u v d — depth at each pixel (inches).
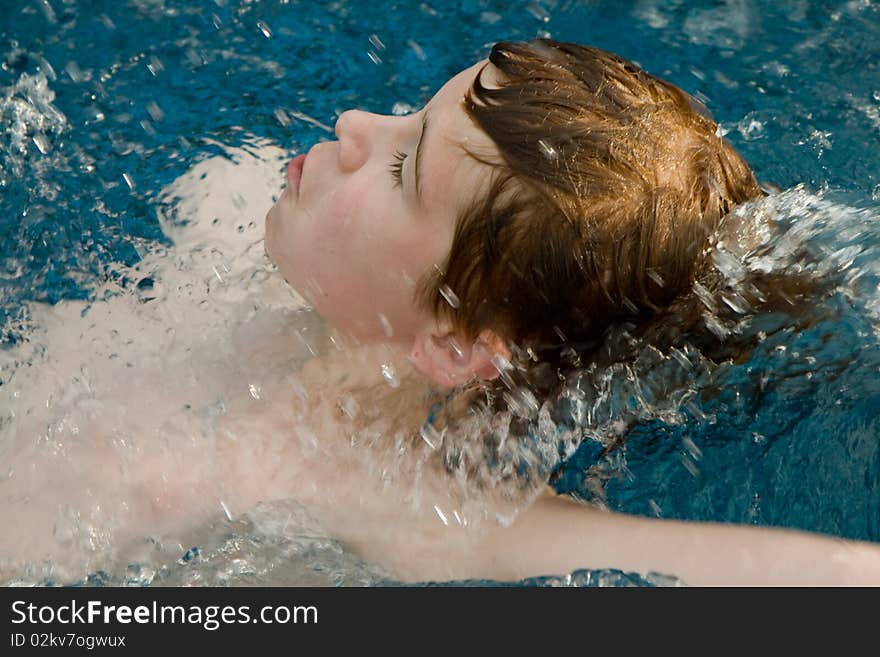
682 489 85.9
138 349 88.6
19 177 107.7
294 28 127.9
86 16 125.6
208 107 118.0
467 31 129.1
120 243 100.3
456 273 76.7
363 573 78.4
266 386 85.1
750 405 88.5
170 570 77.9
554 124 75.3
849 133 112.9
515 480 82.2
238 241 99.7
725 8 130.0
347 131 81.0
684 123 80.2
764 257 85.0
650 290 78.1
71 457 80.6
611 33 128.1
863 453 85.1
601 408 86.4
